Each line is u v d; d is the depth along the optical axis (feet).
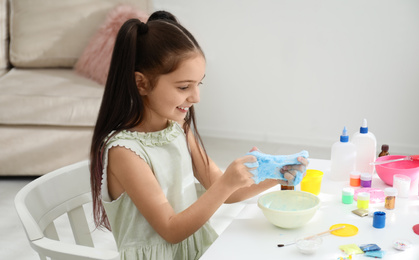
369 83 9.33
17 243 6.19
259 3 9.73
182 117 3.26
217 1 10.02
